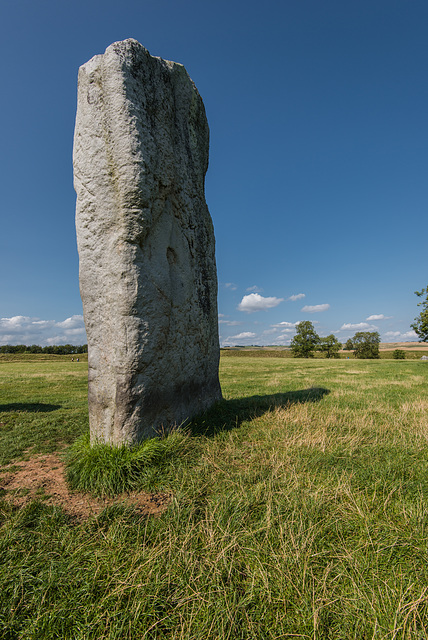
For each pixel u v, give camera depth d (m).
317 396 10.55
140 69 5.38
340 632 2.16
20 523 3.34
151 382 5.33
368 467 4.39
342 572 2.60
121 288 5.01
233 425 6.84
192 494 3.84
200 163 7.62
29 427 7.61
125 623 2.26
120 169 4.96
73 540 3.06
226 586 2.49
